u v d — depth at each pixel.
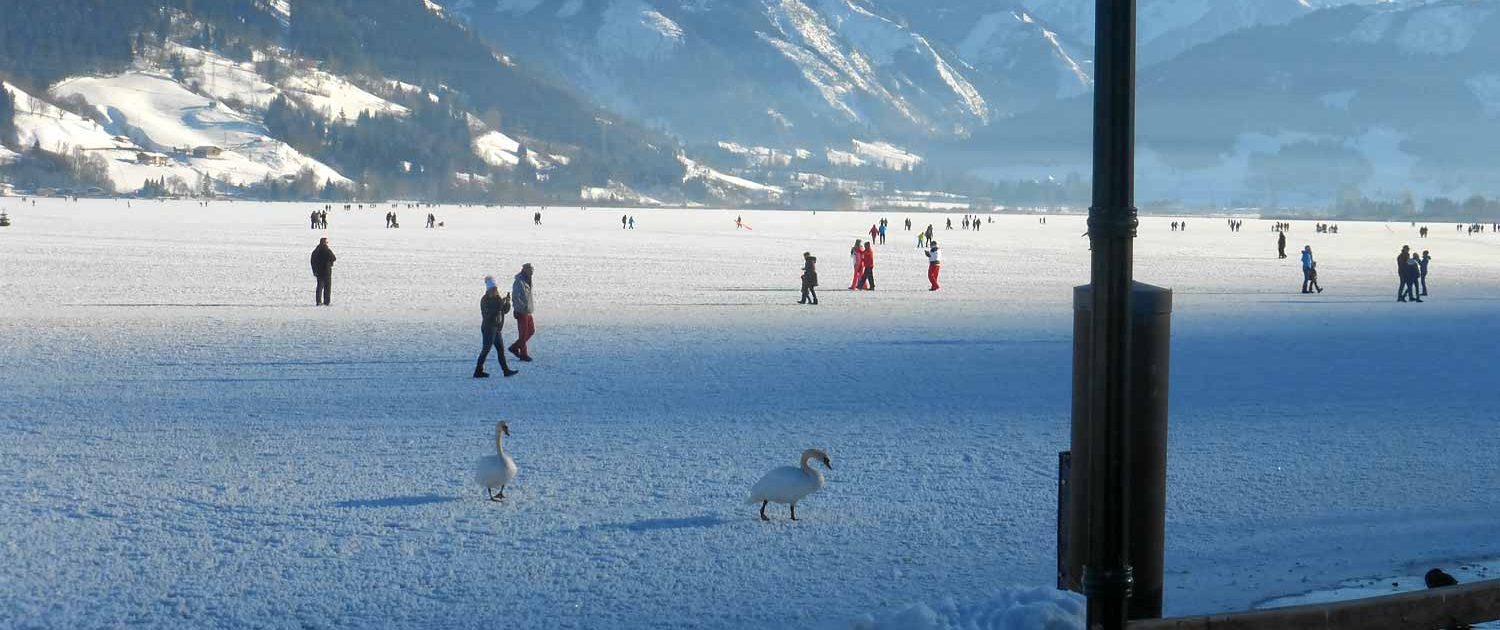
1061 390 15.64
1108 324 4.98
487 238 74.19
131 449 11.34
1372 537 8.56
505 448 11.56
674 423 13.02
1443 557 8.10
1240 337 23.20
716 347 20.48
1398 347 21.56
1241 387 16.16
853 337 22.28
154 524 8.63
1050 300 31.75
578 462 10.96
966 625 5.95
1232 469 10.75
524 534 8.53
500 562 7.87
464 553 8.05
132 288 32.53
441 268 43.03
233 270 40.72
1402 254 33.59
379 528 8.62
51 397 14.48
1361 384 16.50
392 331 22.45
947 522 8.93
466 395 14.93
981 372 17.42
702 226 116.81
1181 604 7.16
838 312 27.62
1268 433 12.59
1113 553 5.06
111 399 14.38
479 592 7.28
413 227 96.62
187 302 28.44
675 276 40.78
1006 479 10.34
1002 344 21.23
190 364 17.64
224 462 10.78
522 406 14.12
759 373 17.20
